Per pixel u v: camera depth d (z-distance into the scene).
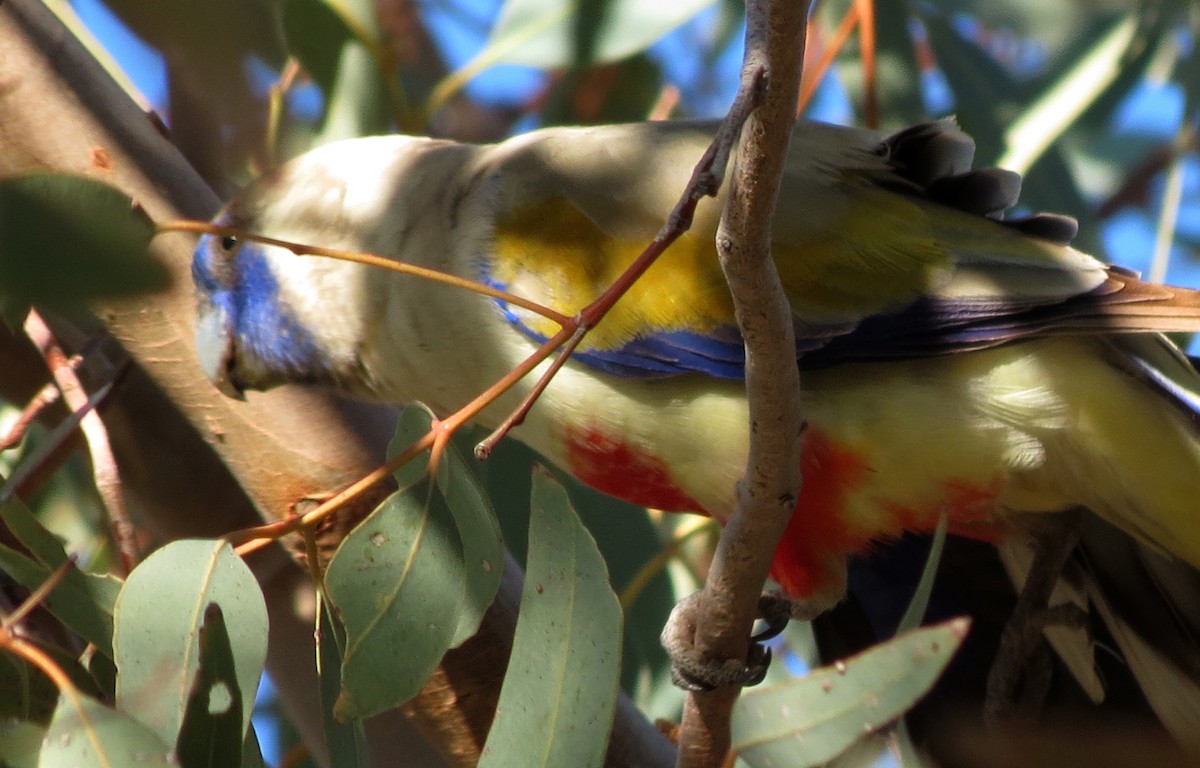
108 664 1.99
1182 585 2.08
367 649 1.96
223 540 1.97
